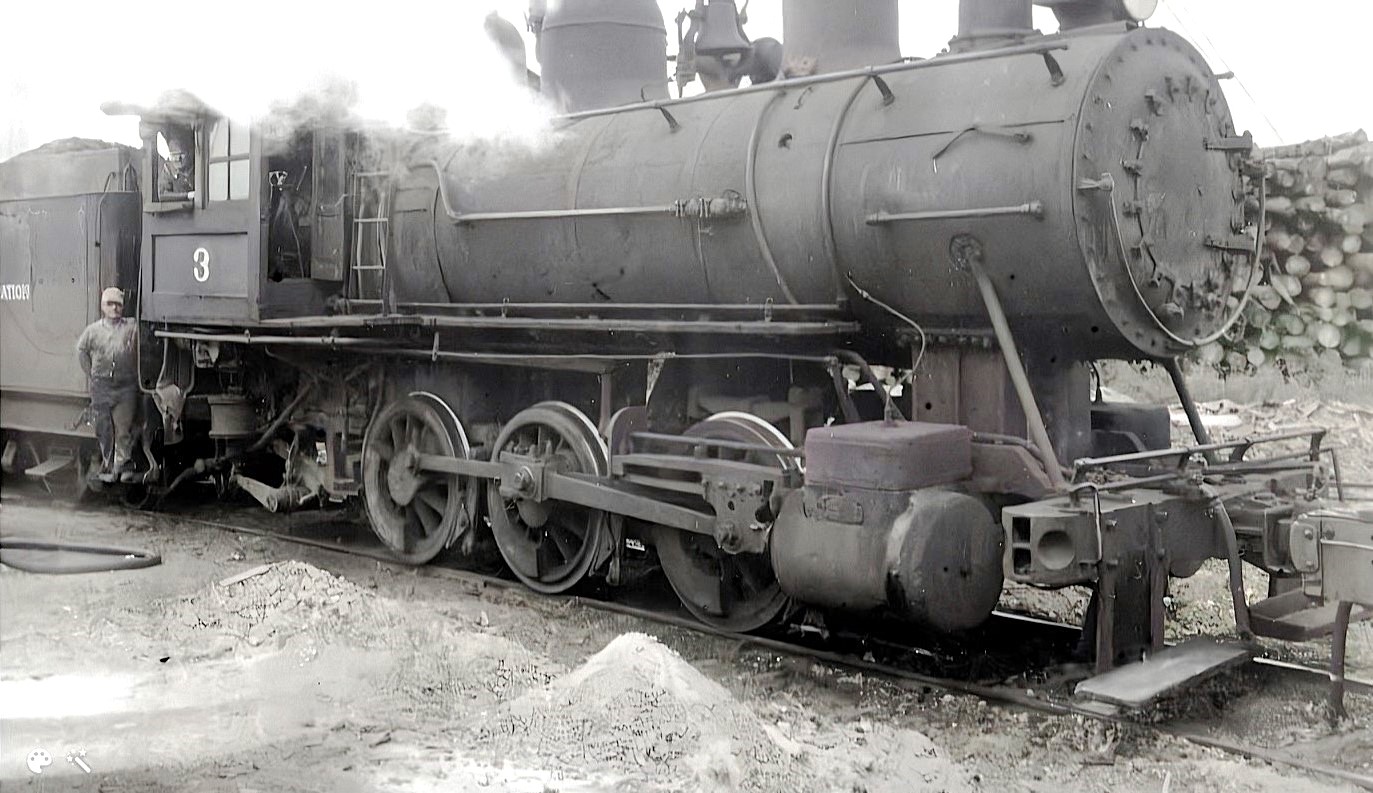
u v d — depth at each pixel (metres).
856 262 6.18
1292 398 12.38
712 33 8.10
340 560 8.66
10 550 8.81
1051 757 4.91
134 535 9.53
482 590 7.79
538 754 4.80
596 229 7.21
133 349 9.81
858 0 6.86
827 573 5.70
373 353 8.52
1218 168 6.24
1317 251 12.95
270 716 5.26
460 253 7.94
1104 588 5.24
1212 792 4.52
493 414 8.27
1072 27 6.55
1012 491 5.73
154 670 5.93
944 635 6.46
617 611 7.21
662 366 7.21
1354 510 5.18
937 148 5.86
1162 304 5.84
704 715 4.95
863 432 5.71
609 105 8.17
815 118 6.42
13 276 11.22
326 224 8.69
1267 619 5.46
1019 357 6.05
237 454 9.65
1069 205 5.47
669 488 6.73
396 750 4.86
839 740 4.96
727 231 6.64
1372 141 12.84
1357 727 5.13
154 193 9.40
